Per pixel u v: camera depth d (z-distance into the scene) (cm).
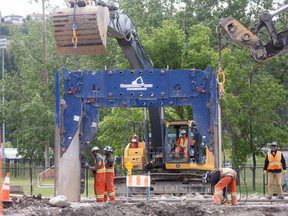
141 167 2892
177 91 2209
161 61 4588
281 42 1609
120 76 2225
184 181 2898
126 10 6188
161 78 2217
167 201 2305
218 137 2175
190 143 2859
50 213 1656
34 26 6944
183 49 4559
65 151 2172
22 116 6638
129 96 2219
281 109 5450
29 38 6894
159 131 2878
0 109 6656
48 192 3625
